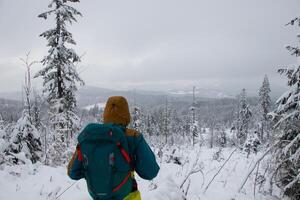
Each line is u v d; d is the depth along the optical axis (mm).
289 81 10133
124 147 3295
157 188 7250
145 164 3416
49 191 7582
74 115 17938
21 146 10781
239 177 11469
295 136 9898
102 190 3193
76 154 3410
